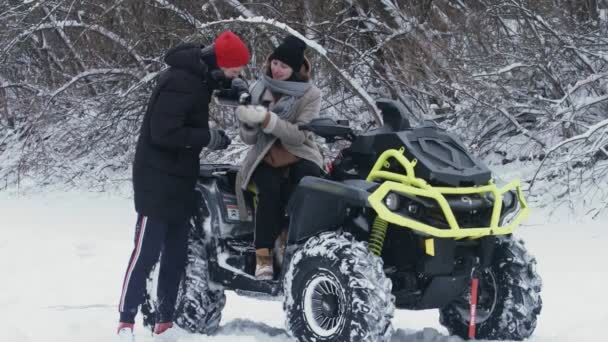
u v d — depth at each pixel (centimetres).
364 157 502
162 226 505
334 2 1228
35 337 527
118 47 1338
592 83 1087
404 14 1188
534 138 1059
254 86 536
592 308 617
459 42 1132
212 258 538
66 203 1230
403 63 1162
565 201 964
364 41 1254
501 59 1105
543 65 1074
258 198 515
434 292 482
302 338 475
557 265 765
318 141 1095
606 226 900
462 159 491
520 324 508
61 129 1373
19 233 980
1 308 625
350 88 1150
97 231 999
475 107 1094
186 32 1259
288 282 482
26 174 1381
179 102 496
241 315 623
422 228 451
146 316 551
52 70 1392
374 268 458
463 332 529
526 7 1109
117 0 1273
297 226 494
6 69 1462
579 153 959
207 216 539
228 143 520
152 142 502
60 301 654
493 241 482
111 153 1365
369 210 495
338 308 466
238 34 1220
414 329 571
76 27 1378
